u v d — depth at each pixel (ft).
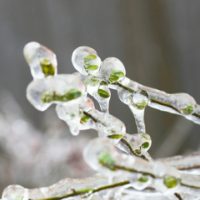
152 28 6.09
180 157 1.63
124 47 6.32
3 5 6.97
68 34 6.77
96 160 1.49
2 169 5.24
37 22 6.95
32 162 5.25
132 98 1.68
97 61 1.66
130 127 6.51
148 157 1.66
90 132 6.07
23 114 6.56
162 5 5.98
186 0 5.99
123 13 6.20
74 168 5.08
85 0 6.47
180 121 5.57
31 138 5.47
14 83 7.38
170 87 6.29
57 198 1.61
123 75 1.67
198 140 6.15
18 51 7.22
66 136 5.60
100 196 1.62
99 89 1.66
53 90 1.54
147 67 6.25
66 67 6.92
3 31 7.12
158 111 6.20
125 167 1.52
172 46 6.16
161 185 1.54
